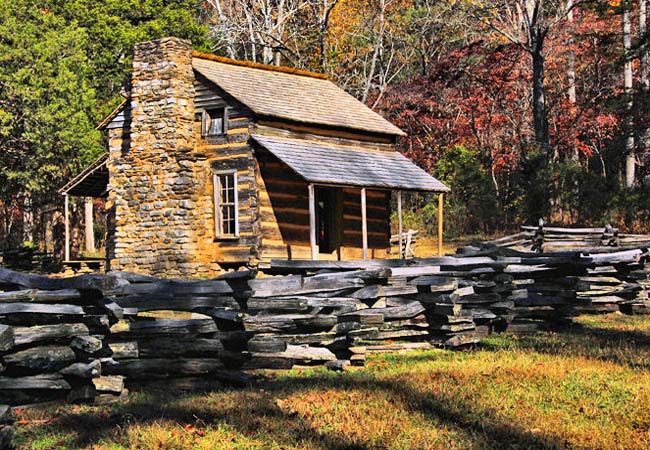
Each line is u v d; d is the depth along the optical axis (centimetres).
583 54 4497
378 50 5131
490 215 4009
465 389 927
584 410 841
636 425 794
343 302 1089
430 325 1220
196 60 2712
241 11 5050
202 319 984
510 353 1155
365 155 2778
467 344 1220
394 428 788
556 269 1395
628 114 3828
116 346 938
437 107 4634
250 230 2509
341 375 1038
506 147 4534
